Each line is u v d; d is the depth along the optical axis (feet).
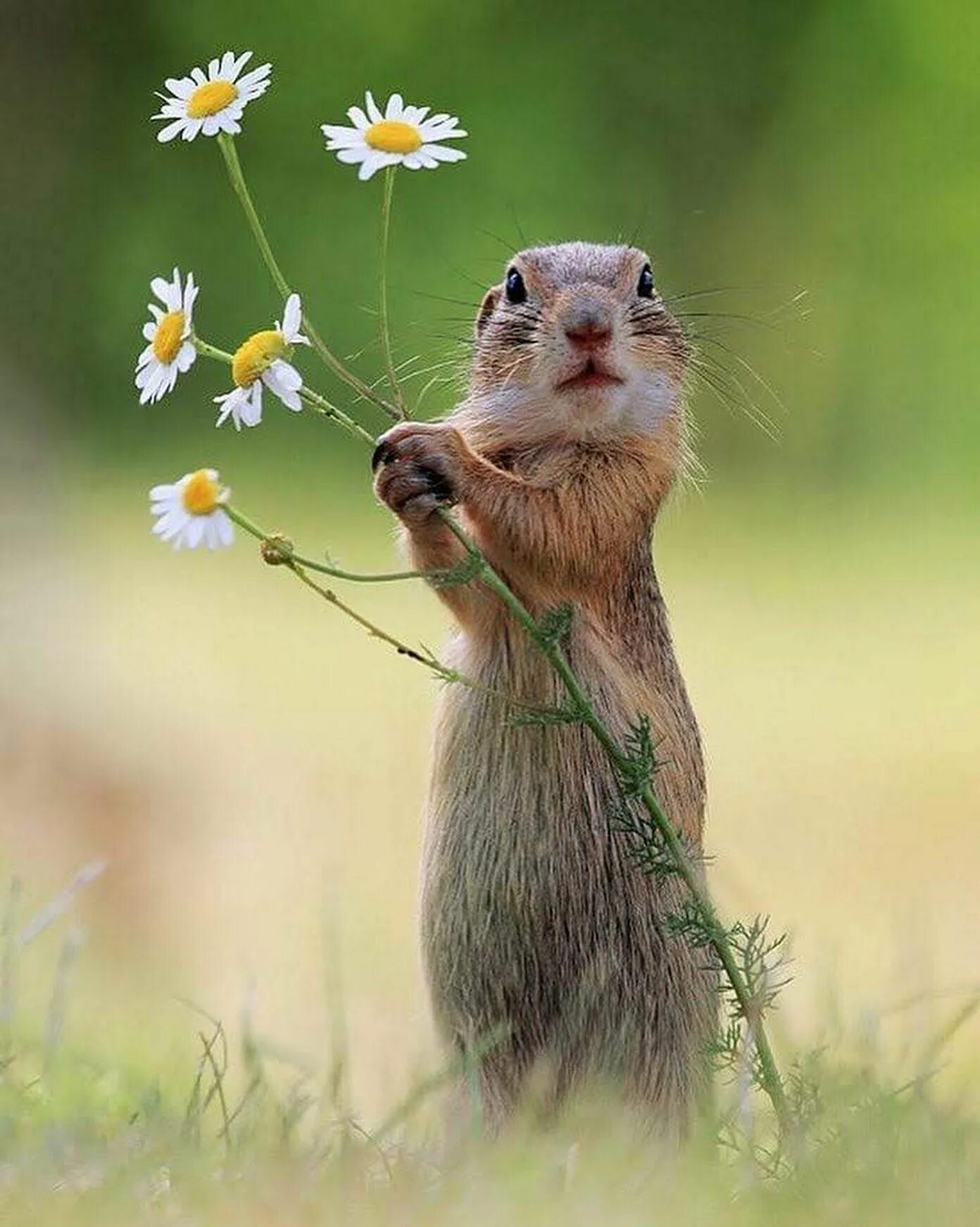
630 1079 24.94
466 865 25.20
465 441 24.32
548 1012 25.14
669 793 25.62
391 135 23.98
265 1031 37.58
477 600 24.91
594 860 25.00
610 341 25.17
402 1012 39.17
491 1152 21.13
